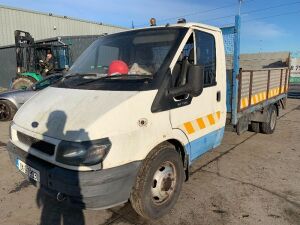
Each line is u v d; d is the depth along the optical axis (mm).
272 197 4168
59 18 32156
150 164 3248
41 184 3105
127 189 3031
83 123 2873
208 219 3629
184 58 3781
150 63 3670
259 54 9148
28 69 15406
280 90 8148
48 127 3047
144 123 3133
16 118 3568
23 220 3652
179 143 3754
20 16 28797
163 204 3562
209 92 4246
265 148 6402
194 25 4055
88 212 3809
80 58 4418
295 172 5066
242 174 4977
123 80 3412
